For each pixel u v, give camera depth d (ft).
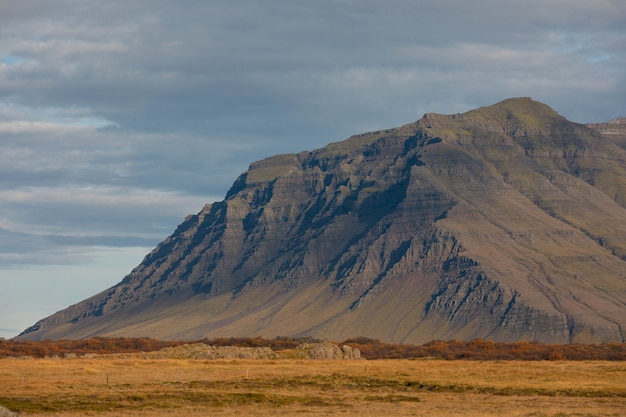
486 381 596.70
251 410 458.50
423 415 437.99
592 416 437.99
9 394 506.89
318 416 434.71
